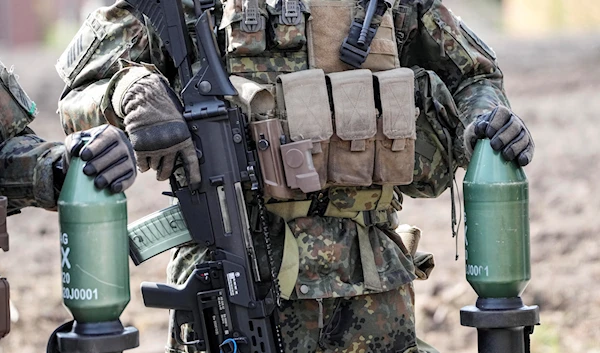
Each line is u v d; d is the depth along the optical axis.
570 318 11.50
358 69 6.19
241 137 5.87
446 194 17.81
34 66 33.38
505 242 5.91
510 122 5.95
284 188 5.96
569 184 17.50
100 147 5.36
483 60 6.67
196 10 6.01
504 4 58.41
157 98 5.73
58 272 13.80
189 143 5.77
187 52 5.98
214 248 5.90
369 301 6.28
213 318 5.91
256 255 6.13
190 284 5.88
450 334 11.32
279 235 6.20
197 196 5.89
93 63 6.24
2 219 5.57
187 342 5.95
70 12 57.56
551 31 46.78
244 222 5.88
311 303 6.20
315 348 6.19
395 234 6.54
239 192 5.88
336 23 6.23
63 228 5.37
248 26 6.07
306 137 5.98
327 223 6.25
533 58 32.19
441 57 6.67
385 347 6.30
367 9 6.23
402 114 6.17
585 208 15.99
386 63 6.27
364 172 6.12
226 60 6.19
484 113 6.33
